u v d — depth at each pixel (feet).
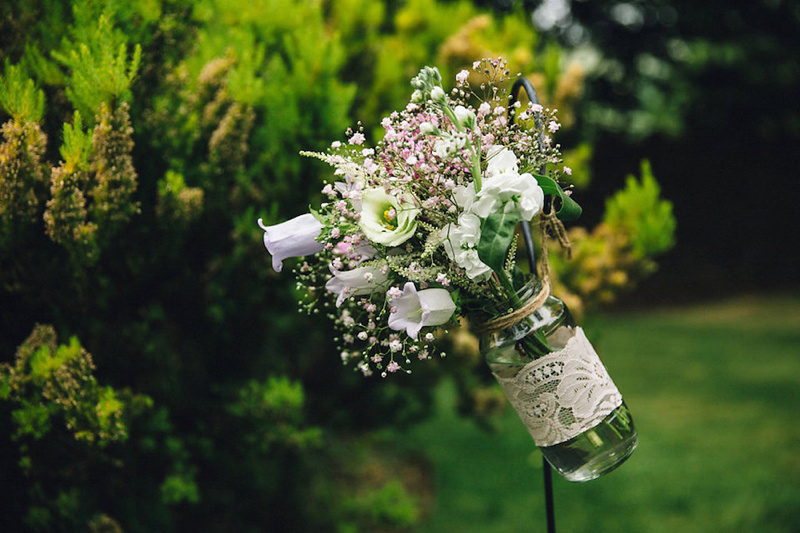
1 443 6.17
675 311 30.19
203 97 6.97
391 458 14.60
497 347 4.65
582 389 4.60
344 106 7.60
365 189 4.41
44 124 5.96
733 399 17.49
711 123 35.04
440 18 10.62
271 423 7.52
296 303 7.91
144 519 7.36
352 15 9.42
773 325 25.98
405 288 4.22
